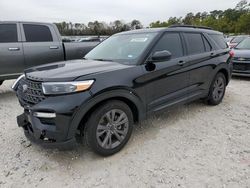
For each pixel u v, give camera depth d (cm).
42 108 278
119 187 264
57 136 279
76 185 268
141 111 350
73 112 276
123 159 315
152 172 288
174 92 404
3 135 385
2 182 272
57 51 645
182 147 343
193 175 281
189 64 424
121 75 318
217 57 497
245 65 794
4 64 566
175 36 418
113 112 314
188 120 439
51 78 288
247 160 310
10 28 577
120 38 437
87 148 342
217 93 520
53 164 306
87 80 287
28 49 595
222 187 260
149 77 352
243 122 432
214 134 383
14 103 562
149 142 357
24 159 317
